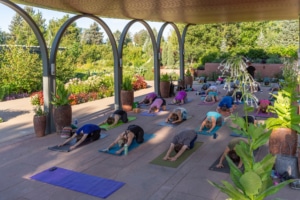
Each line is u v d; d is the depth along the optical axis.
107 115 8.82
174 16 9.22
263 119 7.82
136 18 9.56
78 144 5.75
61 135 6.41
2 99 12.18
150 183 4.15
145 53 27.78
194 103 10.62
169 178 4.31
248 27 24.78
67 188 4.01
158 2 6.76
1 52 14.70
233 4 7.23
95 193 3.85
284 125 4.57
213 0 6.66
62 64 14.99
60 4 6.61
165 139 6.29
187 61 24.94
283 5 7.45
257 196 2.32
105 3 6.62
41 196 3.80
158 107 9.07
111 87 13.70
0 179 4.32
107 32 8.72
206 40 25.31
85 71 21.97
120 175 4.43
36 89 14.39
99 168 4.71
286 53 18.61
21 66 13.68
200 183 4.12
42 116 6.48
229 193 2.38
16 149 5.70
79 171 4.59
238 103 9.50
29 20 6.25
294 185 3.79
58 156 5.29
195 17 9.61
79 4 6.64
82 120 8.19
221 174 4.41
